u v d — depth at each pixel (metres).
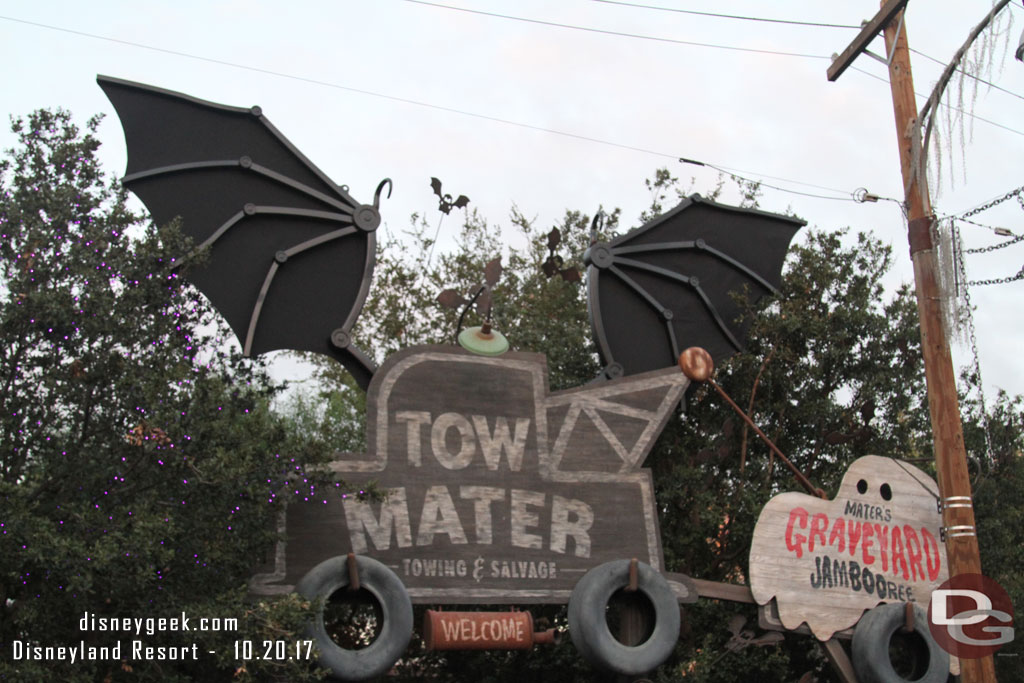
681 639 18.00
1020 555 19.59
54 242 13.15
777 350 20.23
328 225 15.08
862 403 19.88
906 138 14.66
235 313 14.26
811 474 20.44
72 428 12.68
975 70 13.50
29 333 12.66
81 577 10.93
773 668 18.23
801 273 21.12
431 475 13.94
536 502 14.27
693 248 17.75
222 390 12.67
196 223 14.46
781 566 15.37
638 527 14.62
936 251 14.15
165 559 11.30
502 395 14.57
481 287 15.11
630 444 14.96
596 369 20.75
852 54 15.47
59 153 13.72
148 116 14.80
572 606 13.87
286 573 13.02
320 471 12.85
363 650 12.62
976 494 20.05
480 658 18.25
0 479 11.30
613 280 17.06
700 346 17.34
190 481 12.12
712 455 18.36
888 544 16.05
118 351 12.82
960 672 15.42
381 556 13.44
